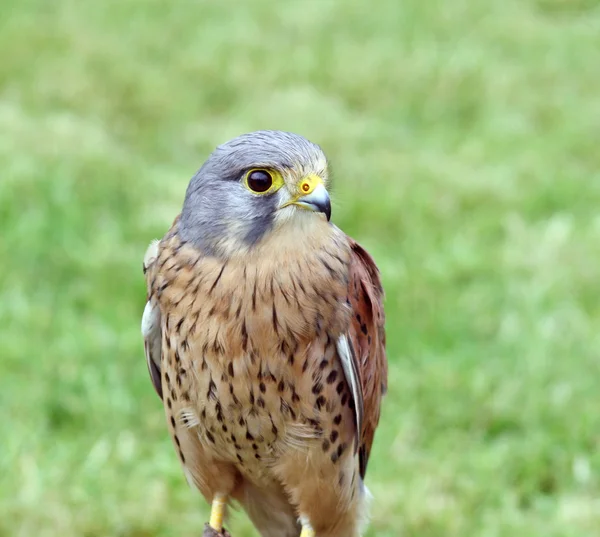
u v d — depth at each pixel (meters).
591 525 9.15
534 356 10.93
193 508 9.35
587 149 16.06
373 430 6.68
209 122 17.02
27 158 13.98
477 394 10.48
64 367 10.77
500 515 9.23
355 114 17.31
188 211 5.76
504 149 16.09
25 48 18.14
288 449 6.03
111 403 10.38
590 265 12.57
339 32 20.20
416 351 11.16
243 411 5.88
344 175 14.48
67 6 20.64
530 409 10.32
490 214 13.90
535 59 19.12
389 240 13.33
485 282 12.38
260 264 5.62
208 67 18.44
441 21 20.53
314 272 5.68
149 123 16.81
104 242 12.83
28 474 9.43
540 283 12.20
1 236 12.64
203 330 5.70
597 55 19.30
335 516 6.40
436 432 10.23
